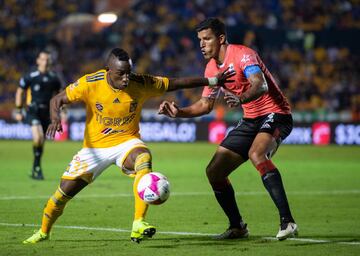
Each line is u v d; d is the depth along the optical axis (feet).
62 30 470.80
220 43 96.84
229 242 94.27
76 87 88.89
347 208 133.69
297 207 134.92
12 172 207.31
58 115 89.10
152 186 84.12
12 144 345.72
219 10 489.26
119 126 90.53
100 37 466.29
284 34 450.30
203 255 83.82
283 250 87.56
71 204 136.26
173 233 102.53
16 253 84.43
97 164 90.74
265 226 110.73
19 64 454.81
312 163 252.62
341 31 453.17
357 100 421.59
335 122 357.00
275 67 439.63
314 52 451.12
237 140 97.40
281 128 96.27
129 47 459.73
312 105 421.59
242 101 92.53
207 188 169.58
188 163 245.86
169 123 375.66
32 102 184.44
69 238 96.89
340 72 440.86
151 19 490.08
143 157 88.12
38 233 93.20
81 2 506.89
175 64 448.65
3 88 440.45
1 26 488.44
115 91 88.63
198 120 374.84
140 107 91.50
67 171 91.25
